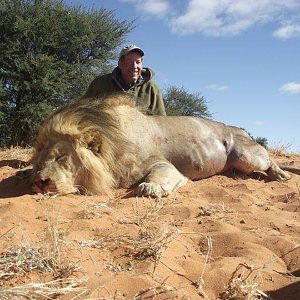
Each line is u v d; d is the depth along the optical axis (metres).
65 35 6.78
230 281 1.08
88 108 2.08
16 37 6.45
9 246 1.19
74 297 0.99
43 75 6.40
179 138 2.32
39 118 6.25
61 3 6.94
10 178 2.19
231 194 2.01
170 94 9.63
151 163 2.14
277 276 1.16
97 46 7.12
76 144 1.95
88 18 6.90
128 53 2.70
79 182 1.96
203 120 2.48
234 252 1.31
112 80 2.78
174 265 1.18
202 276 1.13
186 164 2.34
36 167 1.95
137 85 2.79
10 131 6.43
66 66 6.67
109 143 2.02
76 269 1.10
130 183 2.08
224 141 2.49
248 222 1.59
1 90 6.11
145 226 1.43
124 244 1.27
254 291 1.04
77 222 1.43
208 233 1.43
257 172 2.62
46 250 1.15
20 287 0.97
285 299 1.05
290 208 1.85
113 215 1.58
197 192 2.02
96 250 1.23
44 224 1.42
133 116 2.21
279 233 1.48
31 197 1.78
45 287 0.99
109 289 1.04
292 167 2.83
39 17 6.53
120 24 7.27
